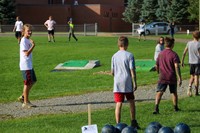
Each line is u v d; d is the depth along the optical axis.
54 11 72.19
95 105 13.77
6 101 14.77
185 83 17.73
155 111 12.12
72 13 73.31
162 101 13.88
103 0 77.75
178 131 8.42
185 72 20.88
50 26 41.12
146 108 12.86
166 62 12.24
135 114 11.51
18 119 11.98
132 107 10.62
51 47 35.41
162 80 12.25
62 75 20.98
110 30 74.00
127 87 10.46
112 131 8.50
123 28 75.06
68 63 23.92
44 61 26.55
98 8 73.06
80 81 19.02
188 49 15.07
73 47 35.50
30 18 71.75
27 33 13.46
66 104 14.06
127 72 10.46
